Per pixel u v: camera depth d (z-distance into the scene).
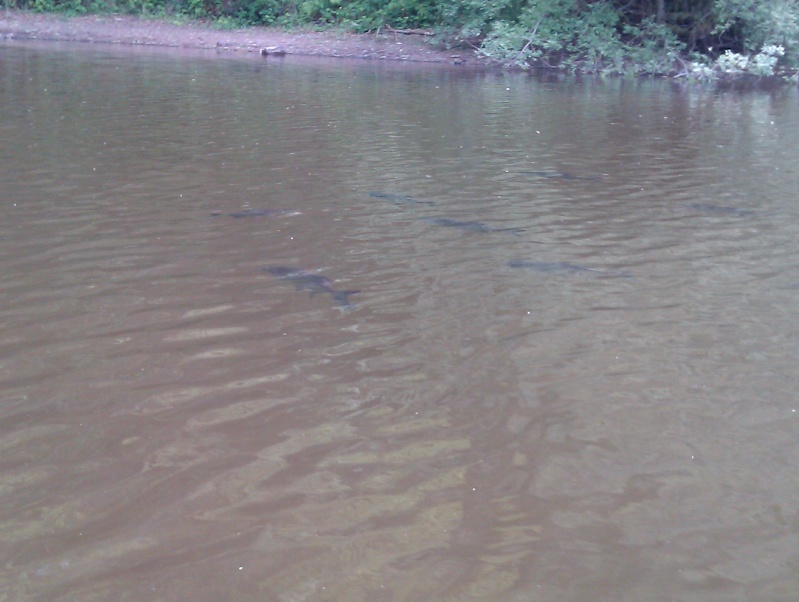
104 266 7.00
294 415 4.89
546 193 9.88
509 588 3.64
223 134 12.55
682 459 4.62
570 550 3.89
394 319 6.21
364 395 5.14
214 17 30.27
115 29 27.70
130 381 5.19
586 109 16.89
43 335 5.74
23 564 3.68
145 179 9.77
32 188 9.19
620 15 25.70
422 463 4.50
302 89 17.81
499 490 4.30
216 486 4.24
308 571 3.70
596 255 7.73
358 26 28.34
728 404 5.18
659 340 6.00
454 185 10.13
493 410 5.02
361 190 9.72
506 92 19.06
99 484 4.23
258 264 7.21
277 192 9.48
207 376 5.29
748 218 9.01
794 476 4.49
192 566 3.70
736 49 25.59
